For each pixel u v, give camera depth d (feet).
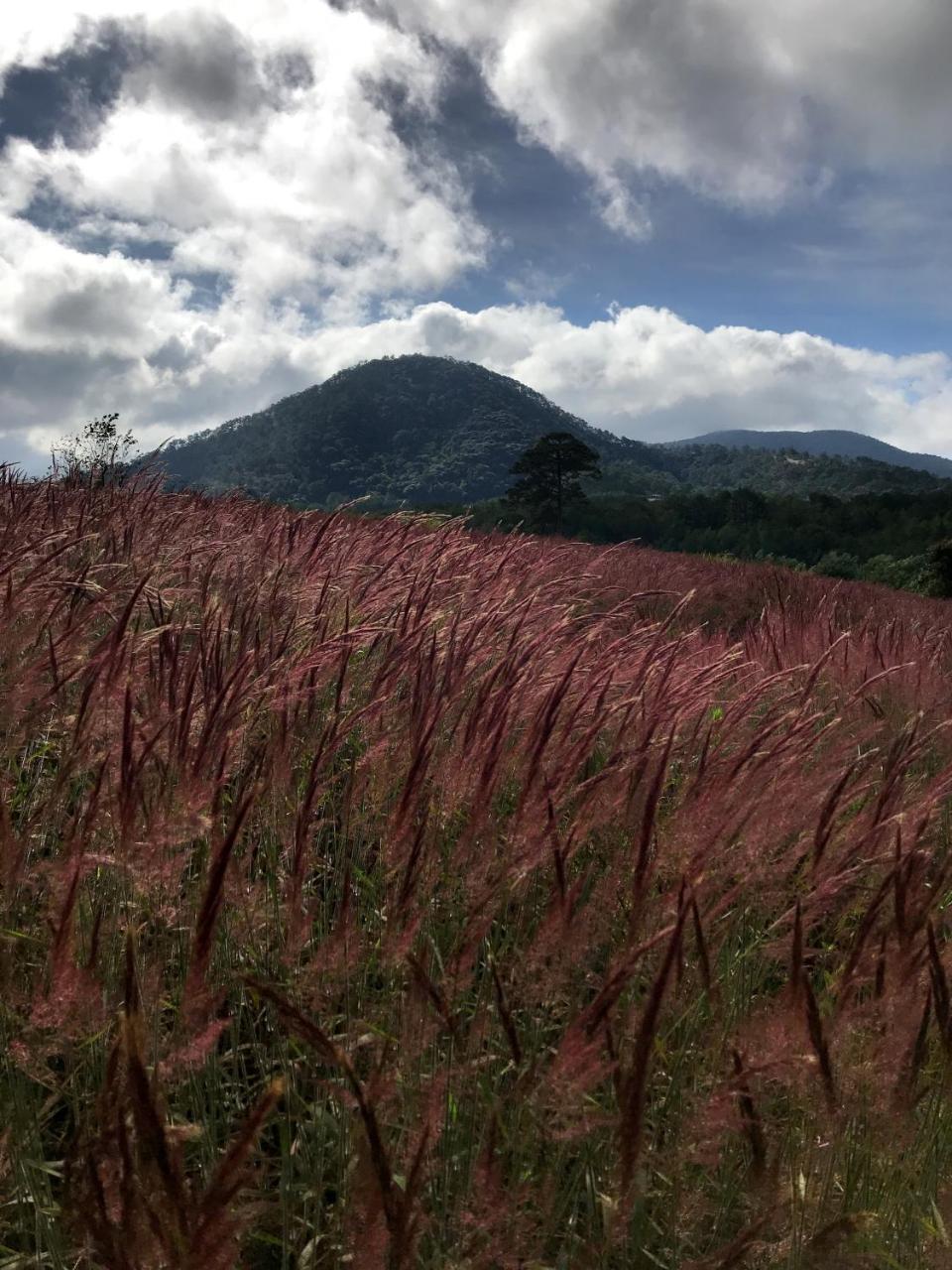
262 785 6.51
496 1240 4.56
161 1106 4.14
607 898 5.98
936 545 130.21
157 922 5.65
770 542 266.36
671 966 4.84
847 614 27.66
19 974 5.31
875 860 6.29
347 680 9.19
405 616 9.21
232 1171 3.62
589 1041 4.66
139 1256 3.62
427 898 6.12
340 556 13.80
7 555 8.70
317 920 6.58
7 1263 4.79
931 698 12.73
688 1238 5.35
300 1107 5.66
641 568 36.78
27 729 6.48
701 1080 5.60
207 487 23.03
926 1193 5.69
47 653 7.16
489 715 7.14
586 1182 5.44
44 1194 5.02
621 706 7.56
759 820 6.24
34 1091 5.41
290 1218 5.31
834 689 12.62
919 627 19.81
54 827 6.36
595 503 311.68
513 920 6.54
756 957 6.77
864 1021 5.40
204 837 6.06
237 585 11.51
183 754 6.02
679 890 5.58
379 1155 3.99
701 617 28.66
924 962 5.53
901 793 7.23
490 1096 5.34
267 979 6.03
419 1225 4.33
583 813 6.25
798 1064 5.09
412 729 7.34
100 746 6.65
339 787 7.92
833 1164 5.35
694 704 7.93
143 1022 3.98
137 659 7.27
